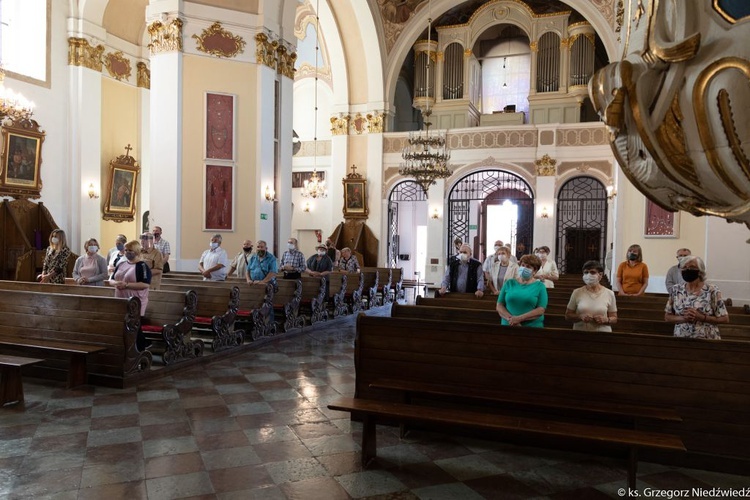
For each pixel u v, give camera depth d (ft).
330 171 67.00
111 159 46.52
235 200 37.50
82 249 42.57
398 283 49.65
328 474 12.02
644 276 24.81
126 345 18.37
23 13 40.60
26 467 11.99
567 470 12.46
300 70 68.74
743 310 20.99
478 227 70.18
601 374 13.08
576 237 57.82
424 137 58.70
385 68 62.59
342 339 28.60
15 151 38.24
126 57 47.78
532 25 63.16
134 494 10.82
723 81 7.05
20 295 20.11
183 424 15.01
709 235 27.68
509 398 13.30
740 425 12.13
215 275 29.43
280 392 18.39
